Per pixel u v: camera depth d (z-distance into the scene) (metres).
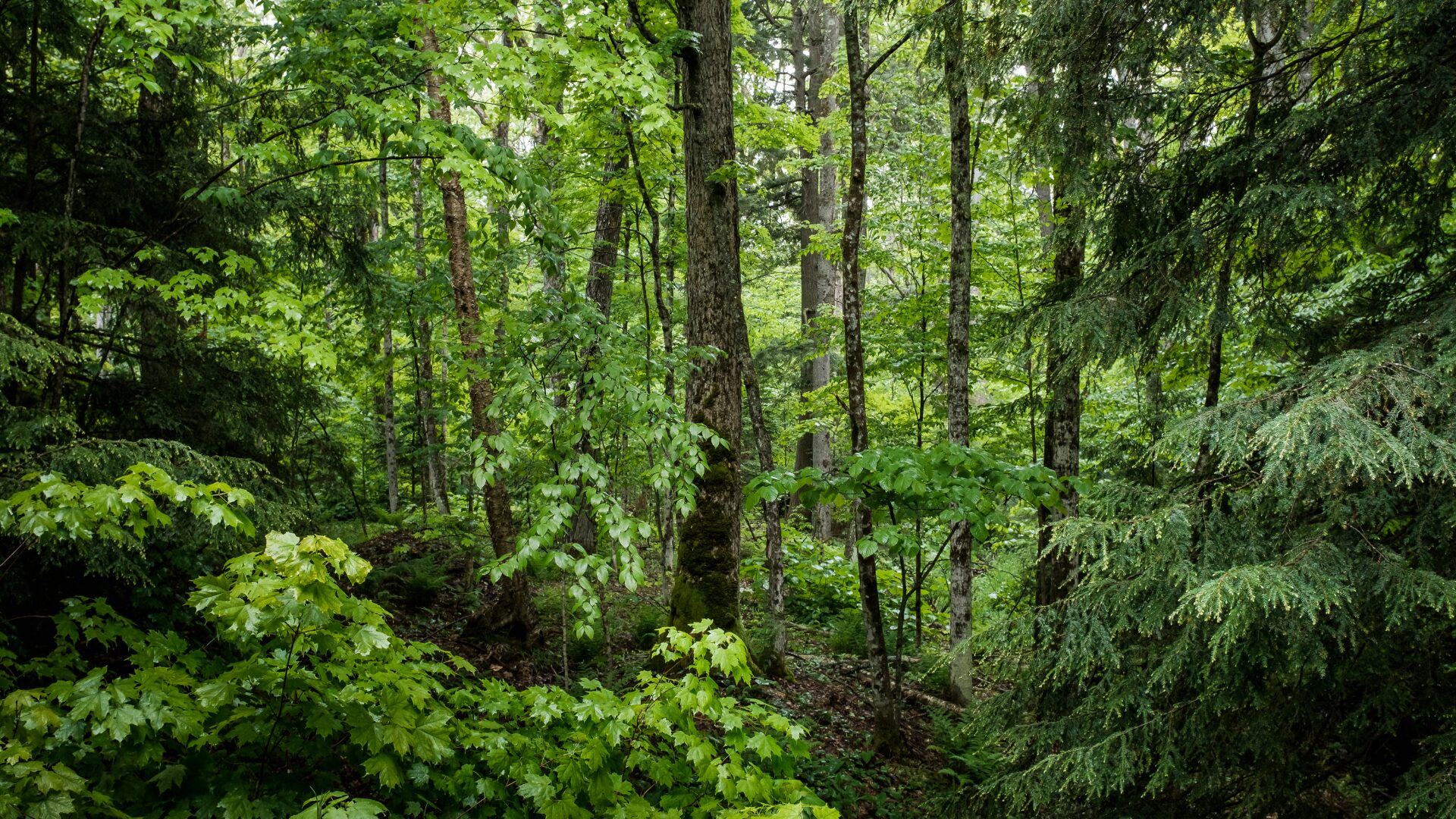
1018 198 8.38
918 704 7.12
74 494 2.18
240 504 2.34
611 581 8.45
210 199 5.34
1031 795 3.87
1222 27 4.32
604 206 10.57
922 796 5.45
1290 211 3.52
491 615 6.80
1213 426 3.45
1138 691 3.63
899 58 9.78
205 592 2.12
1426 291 3.65
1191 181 4.37
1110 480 4.12
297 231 6.60
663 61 6.04
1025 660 4.25
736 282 6.98
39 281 5.73
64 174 5.36
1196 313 4.07
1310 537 3.20
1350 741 3.42
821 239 9.41
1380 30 3.71
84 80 4.80
